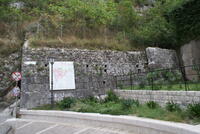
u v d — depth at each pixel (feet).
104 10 64.54
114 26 61.31
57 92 40.45
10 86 42.65
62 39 49.21
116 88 45.73
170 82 39.14
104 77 46.06
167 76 42.55
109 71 47.06
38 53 41.52
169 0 66.23
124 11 64.08
